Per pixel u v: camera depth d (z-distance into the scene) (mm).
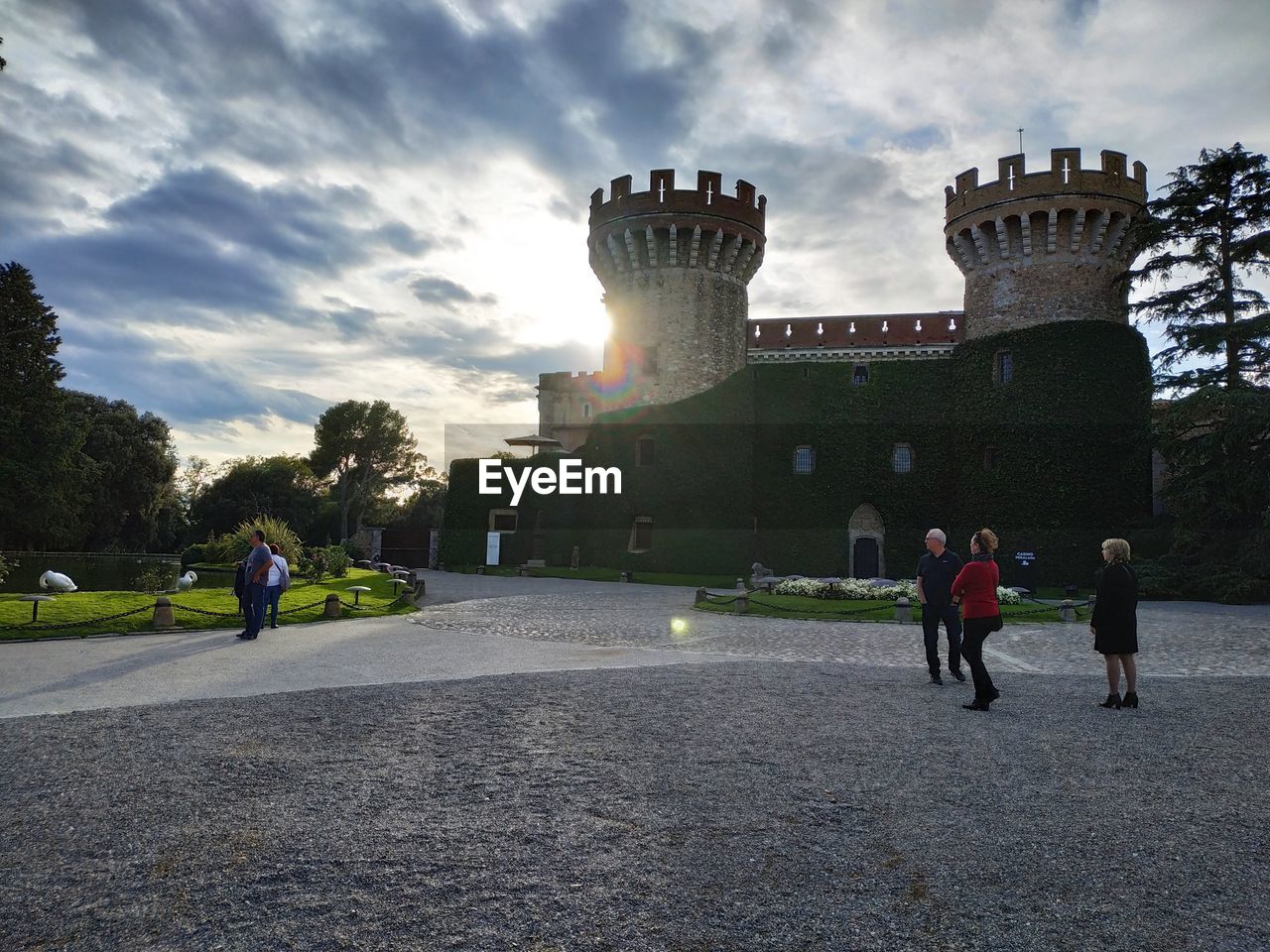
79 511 46594
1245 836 5023
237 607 17219
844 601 21172
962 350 37719
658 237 44438
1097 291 36500
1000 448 35531
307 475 83062
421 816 5254
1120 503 33219
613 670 10891
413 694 9023
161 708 8094
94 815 5180
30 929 3775
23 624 13219
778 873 4453
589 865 4543
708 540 38938
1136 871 4500
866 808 5457
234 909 3980
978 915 3977
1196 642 15172
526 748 6891
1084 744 7160
